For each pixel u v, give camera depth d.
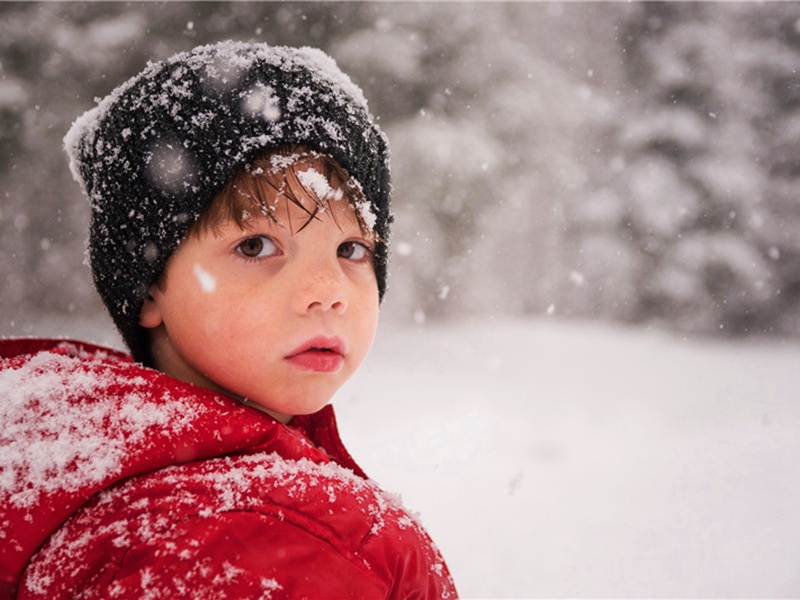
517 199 13.53
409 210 10.54
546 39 17.47
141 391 0.73
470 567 3.02
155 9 9.61
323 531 0.70
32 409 0.71
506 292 19.92
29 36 8.97
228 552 0.64
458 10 10.84
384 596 0.72
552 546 3.29
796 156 17.52
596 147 17.56
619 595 2.79
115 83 9.44
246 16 9.89
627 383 9.84
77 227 12.23
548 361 11.56
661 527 3.63
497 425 6.35
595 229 17.42
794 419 7.18
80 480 0.67
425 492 4.02
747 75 17.66
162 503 0.66
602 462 5.09
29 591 0.64
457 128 10.70
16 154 9.49
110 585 0.62
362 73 10.03
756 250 16.84
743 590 2.88
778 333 16.80
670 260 16.72
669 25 17.70
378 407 6.85
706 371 11.35
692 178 16.73
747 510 4.00
